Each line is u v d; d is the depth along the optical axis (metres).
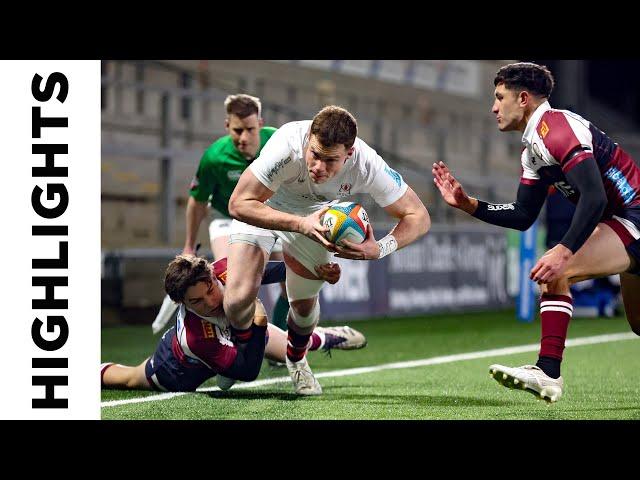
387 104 61.75
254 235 16.12
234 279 15.88
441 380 19.50
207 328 16.17
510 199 56.38
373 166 14.62
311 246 15.55
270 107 43.53
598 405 16.03
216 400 16.41
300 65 56.81
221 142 21.00
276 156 14.21
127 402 16.12
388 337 29.88
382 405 15.84
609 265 14.05
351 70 58.25
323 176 13.59
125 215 45.66
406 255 39.22
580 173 13.47
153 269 34.88
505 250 44.88
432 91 64.88
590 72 71.00
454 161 62.88
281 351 19.48
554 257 13.45
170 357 16.75
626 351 25.48
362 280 37.16
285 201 15.68
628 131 71.62
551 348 14.12
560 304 14.15
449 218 49.06
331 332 20.20
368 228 14.00
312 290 16.19
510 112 14.40
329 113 13.31
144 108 49.88
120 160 46.66
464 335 30.67
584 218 13.37
